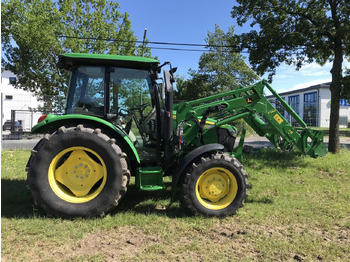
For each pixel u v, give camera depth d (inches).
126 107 163.2
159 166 162.7
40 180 140.9
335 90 352.2
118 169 145.1
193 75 903.1
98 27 705.6
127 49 735.1
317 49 353.1
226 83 848.9
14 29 670.5
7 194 175.8
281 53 357.1
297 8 335.0
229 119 181.2
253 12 350.9
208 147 155.6
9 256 109.0
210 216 151.3
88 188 147.9
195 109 171.8
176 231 134.5
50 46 670.5
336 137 355.6
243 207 167.8
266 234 133.3
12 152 356.2
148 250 115.6
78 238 124.5
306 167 279.1
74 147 144.1
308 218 152.0
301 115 1375.5
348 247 120.4
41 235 124.9
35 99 567.8
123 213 154.4
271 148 371.2
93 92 159.0
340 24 320.8
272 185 216.8
